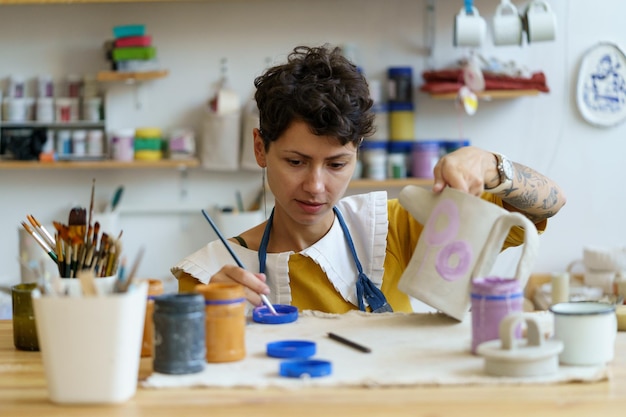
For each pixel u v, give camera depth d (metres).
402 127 3.53
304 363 1.14
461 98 3.29
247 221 3.47
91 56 3.58
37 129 3.51
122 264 1.15
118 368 1.04
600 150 3.66
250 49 3.60
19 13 3.57
